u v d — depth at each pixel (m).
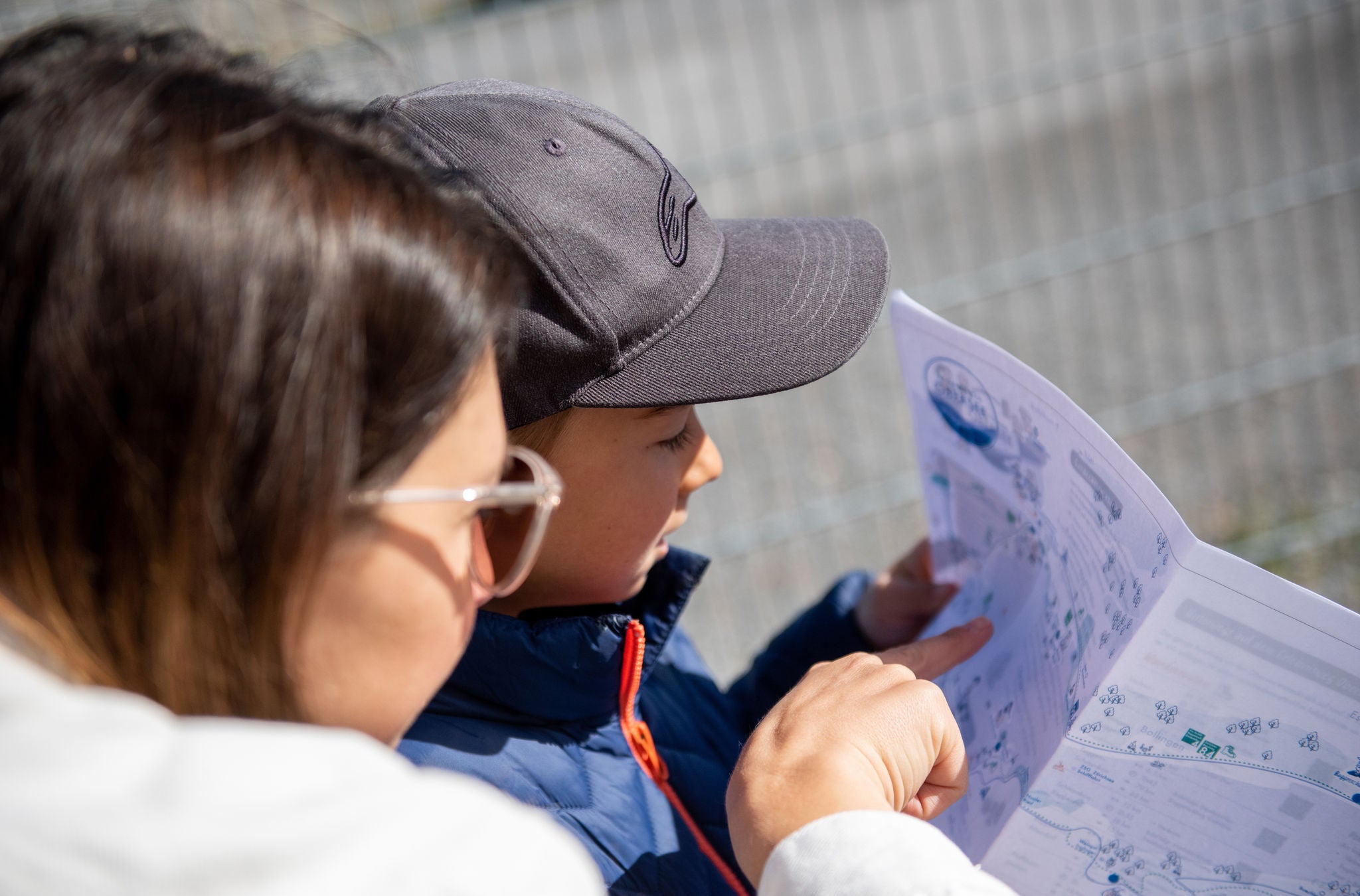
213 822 0.46
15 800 0.45
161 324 0.50
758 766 0.83
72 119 0.53
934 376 1.17
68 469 0.50
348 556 0.57
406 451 0.57
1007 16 9.55
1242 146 6.83
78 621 0.53
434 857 0.49
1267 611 0.79
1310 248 5.61
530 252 0.93
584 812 1.00
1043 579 1.09
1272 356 4.76
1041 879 0.97
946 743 0.90
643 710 1.21
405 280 0.57
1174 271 5.68
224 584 0.53
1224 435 4.34
